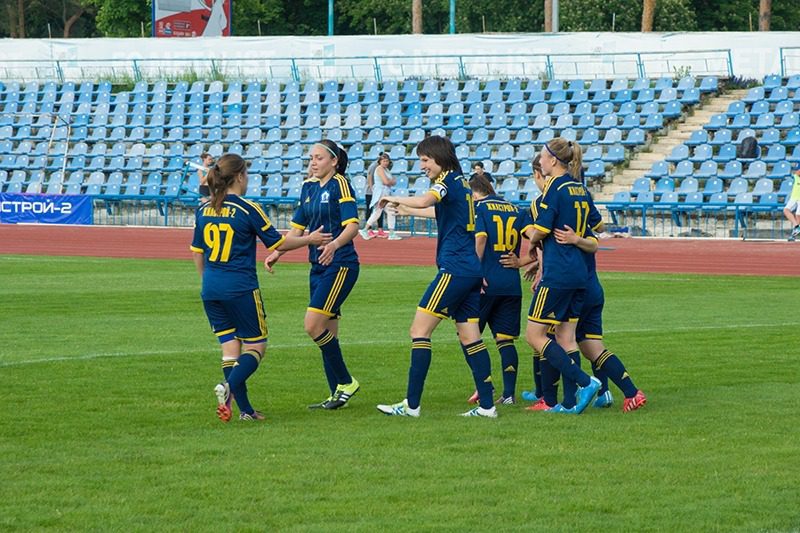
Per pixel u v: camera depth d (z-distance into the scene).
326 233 29.44
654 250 85.94
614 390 32.72
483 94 121.88
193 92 131.38
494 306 31.36
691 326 44.88
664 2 176.50
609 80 118.38
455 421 27.81
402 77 131.12
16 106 135.62
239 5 195.62
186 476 22.00
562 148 28.70
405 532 18.53
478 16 198.38
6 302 52.59
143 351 38.31
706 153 103.19
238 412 28.89
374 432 26.30
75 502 20.22
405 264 75.19
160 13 138.75
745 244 91.00
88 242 94.31
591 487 21.27
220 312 28.19
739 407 29.20
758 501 20.34
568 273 28.47
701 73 119.50
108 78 140.00
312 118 123.88
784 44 116.69
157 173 122.00
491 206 30.92
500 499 20.47
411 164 115.81
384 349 39.09
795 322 46.12
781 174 99.81
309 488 21.17
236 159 28.16
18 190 126.25
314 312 29.41
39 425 26.78
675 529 18.75
